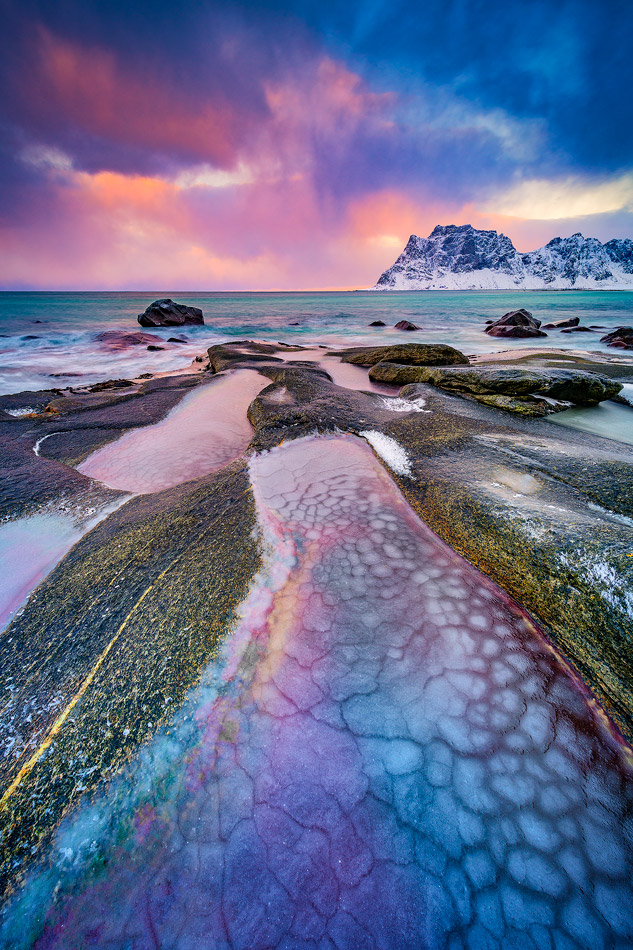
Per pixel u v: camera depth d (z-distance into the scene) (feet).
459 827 2.44
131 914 2.21
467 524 5.01
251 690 3.22
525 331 34.50
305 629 3.72
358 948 2.05
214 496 6.31
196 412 11.87
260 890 2.24
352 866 2.31
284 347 26.45
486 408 10.51
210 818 2.54
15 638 4.07
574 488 5.66
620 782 2.61
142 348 32.73
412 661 3.37
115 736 3.01
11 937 2.17
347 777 2.67
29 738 3.08
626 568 3.67
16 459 8.79
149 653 3.62
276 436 8.57
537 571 4.10
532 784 2.61
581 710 2.99
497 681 3.20
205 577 4.47
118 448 9.36
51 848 2.47
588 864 2.29
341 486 6.38
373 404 11.01
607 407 11.02
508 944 2.06
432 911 2.16
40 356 28.99
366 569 4.45
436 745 2.82
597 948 2.03
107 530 5.86
